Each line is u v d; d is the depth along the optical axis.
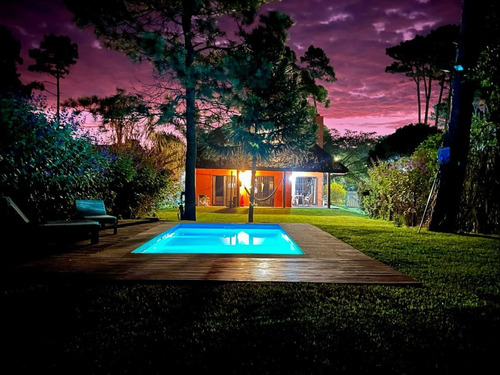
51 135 7.73
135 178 12.54
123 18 13.51
